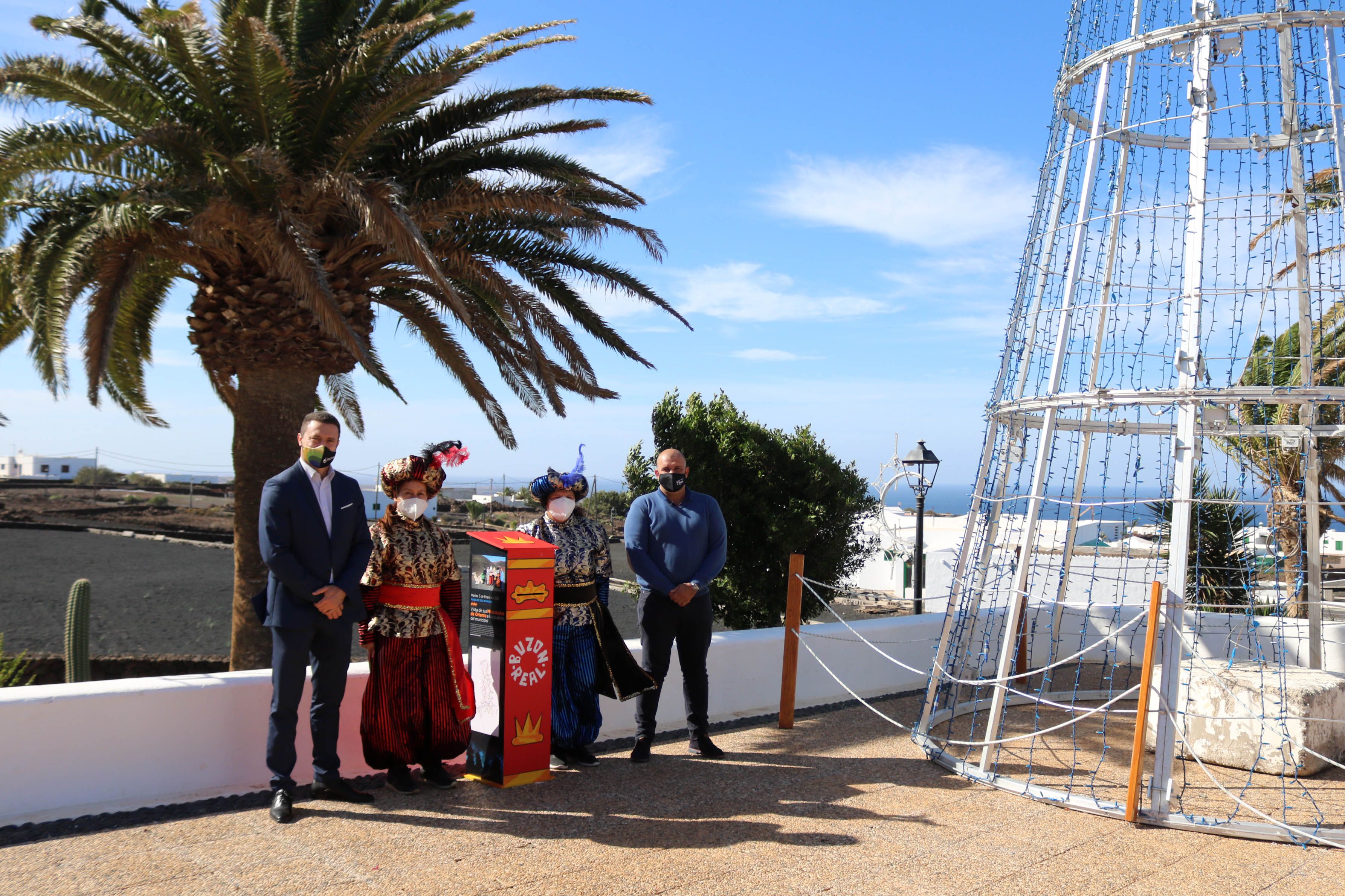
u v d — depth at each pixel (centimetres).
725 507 973
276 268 789
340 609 436
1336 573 1373
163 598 1501
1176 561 456
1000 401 564
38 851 374
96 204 752
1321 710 565
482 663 494
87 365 707
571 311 966
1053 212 559
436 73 726
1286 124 573
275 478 434
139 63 750
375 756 466
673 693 636
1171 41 493
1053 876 380
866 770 530
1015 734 625
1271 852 415
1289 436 579
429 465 469
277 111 753
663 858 387
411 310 962
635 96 855
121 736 432
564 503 520
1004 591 951
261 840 395
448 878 360
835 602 1538
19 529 2456
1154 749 590
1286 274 587
